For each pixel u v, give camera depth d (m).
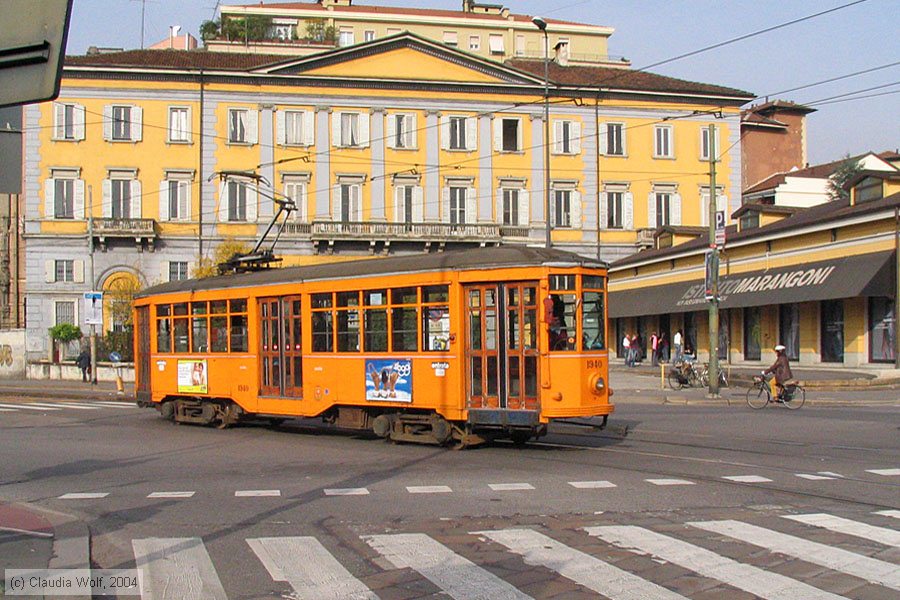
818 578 7.70
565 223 56.50
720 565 8.11
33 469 14.97
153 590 7.45
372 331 17.12
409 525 9.94
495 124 55.62
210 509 11.07
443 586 7.52
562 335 15.27
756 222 42.50
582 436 18.16
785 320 38.25
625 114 57.41
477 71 55.47
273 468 14.52
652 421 21.45
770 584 7.51
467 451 16.09
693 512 10.48
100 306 37.34
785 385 25.36
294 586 7.56
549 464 14.37
